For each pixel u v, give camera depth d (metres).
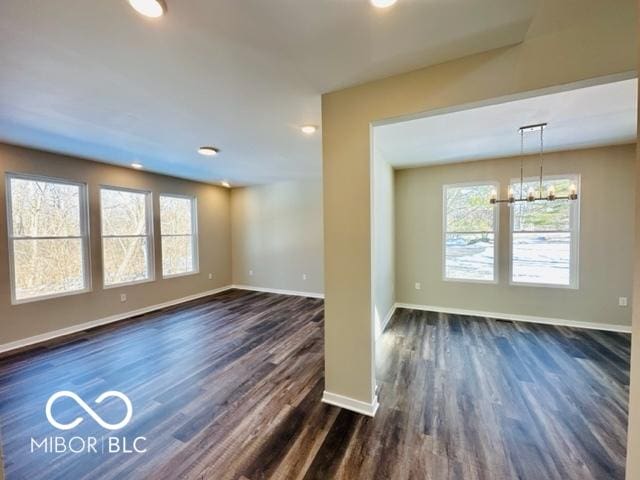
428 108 1.90
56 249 3.96
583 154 4.00
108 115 2.63
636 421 0.89
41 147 3.62
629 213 3.83
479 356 3.17
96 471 1.69
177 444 1.89
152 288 5.20
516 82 1.69
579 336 3.71
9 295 3.48
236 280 7.16
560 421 2.08
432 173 4.91
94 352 3.35
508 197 4.41
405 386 2.58
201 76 1.98
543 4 1.38
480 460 1.74
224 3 1.32
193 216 6.17
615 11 1.45
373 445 1.87
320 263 6.15
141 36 1.56
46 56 1.73
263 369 2.91
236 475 1.65
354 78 2.03
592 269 4.00
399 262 5.20
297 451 1.82
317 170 5.18
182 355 3.26
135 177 4.95
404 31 1.55
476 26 1.53
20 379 2.73
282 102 2.38
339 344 2.28
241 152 3.94
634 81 2.16
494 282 4.56
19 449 1.87
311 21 1.46
